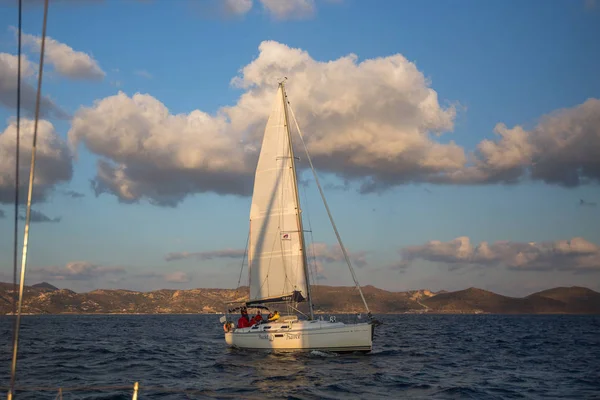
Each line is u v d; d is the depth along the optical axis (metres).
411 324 104.25
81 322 119.50
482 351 36.72
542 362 29.73
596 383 21.89
